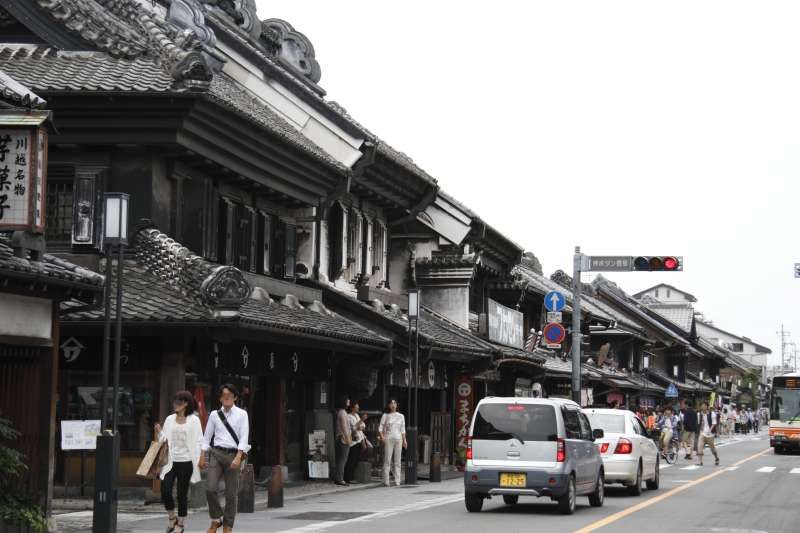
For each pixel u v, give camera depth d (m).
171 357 19.08
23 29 21.55
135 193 20.19
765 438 73.81
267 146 22.38
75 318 17.89
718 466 37.81
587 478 20.62
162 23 22.42
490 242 37.78
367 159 27.28
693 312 104.50
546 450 19.23
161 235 19.86
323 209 26.38
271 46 31.30
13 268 13.12
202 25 24.86
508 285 42.56
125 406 19.20
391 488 25.09
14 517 13.25
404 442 26.00
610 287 90.62
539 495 19.27
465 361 32.81
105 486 13.77
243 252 23.48
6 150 13.44
